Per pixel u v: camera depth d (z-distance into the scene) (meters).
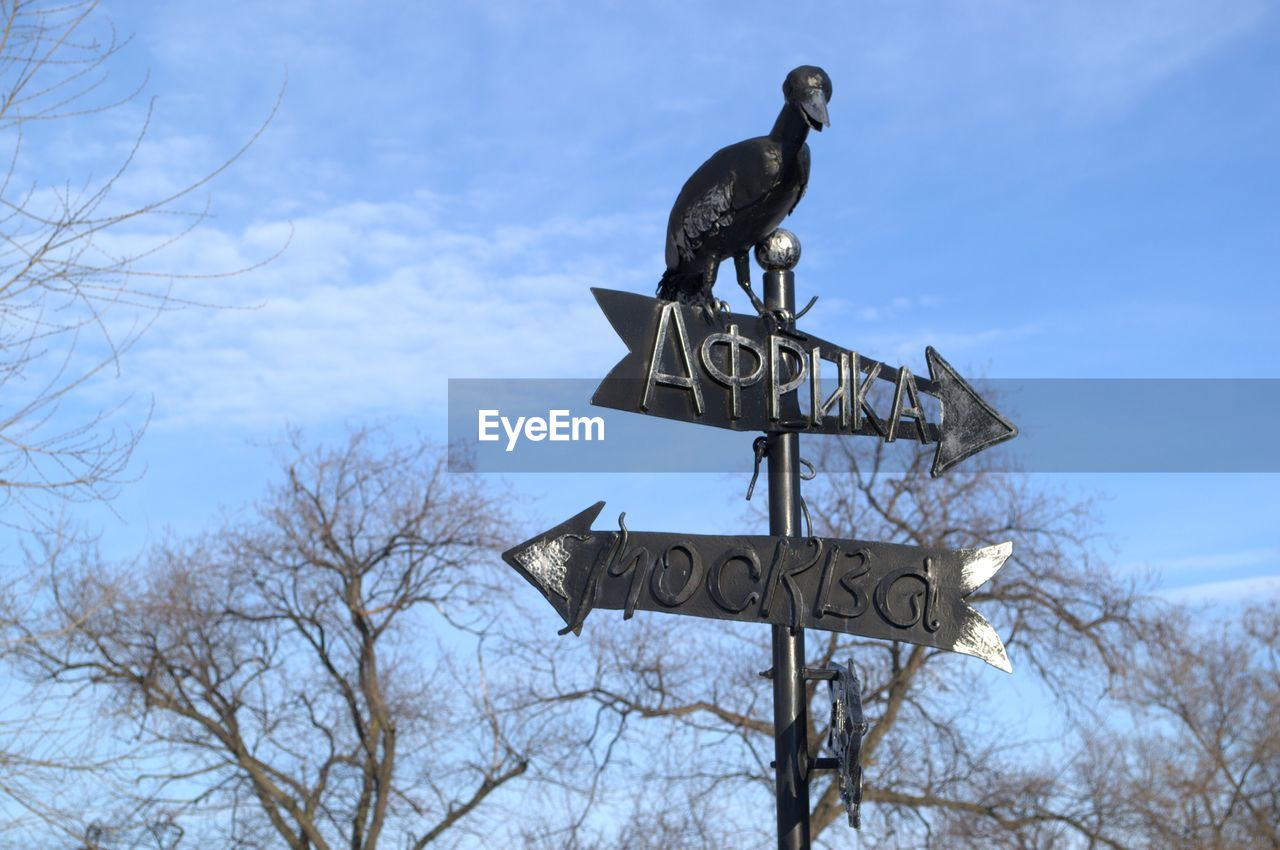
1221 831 19.28
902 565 3.66
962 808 18.09
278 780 20.00
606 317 3.78
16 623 6.64
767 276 4.05
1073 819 18.27
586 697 19.39
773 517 3.82
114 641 17.75
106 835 6.93
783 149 3.97
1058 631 18.94
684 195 4.09
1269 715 19.84
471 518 20.20
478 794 19.03
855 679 3.50
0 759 6.15
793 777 3.62
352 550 20.08
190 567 19.06
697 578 3.67
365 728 19.88
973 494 19.22
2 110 5.85
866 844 17.81
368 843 18.91
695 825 17.83
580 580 3.70
